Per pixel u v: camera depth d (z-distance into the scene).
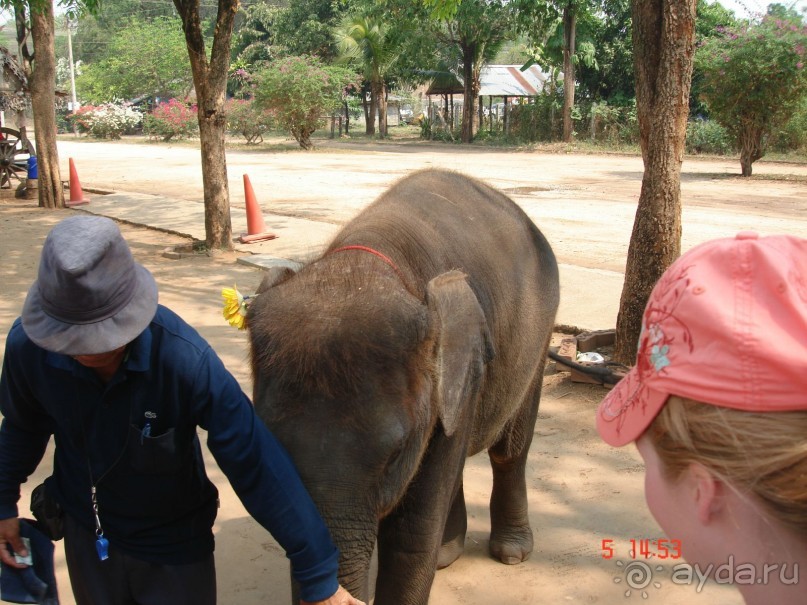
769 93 18.62
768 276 0.95
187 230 12.12
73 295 1.86
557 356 5.02
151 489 2.21
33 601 2.40
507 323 3.13
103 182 19.42
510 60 56.69
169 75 52.34
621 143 31.78
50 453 4.72
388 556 2.56
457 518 3.55
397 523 2.52
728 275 0.98
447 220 3.05
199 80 10.01
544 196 15.69
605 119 32.12
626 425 1.11
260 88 30.78
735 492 0.95
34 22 14.64
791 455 0.88
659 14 5.06
